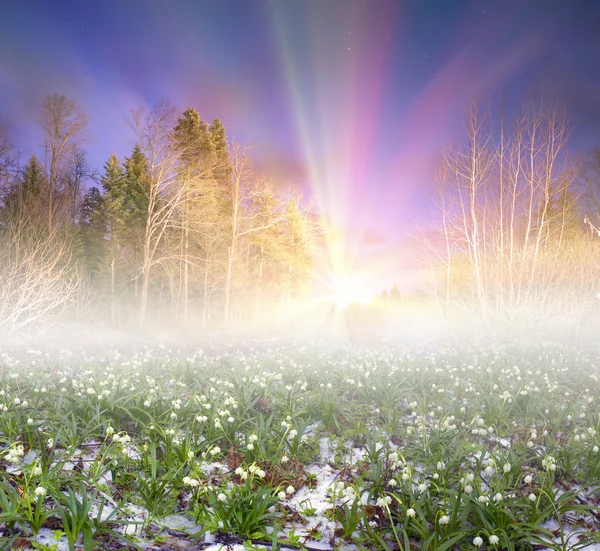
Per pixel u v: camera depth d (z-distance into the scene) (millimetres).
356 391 7988
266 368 10492
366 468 4770
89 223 46000
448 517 3430
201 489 3928
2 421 5117
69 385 7617
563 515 3840
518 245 20562
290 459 4852
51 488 3479
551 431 6012
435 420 6352
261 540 3438
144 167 41812
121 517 3576
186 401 6656
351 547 3430
